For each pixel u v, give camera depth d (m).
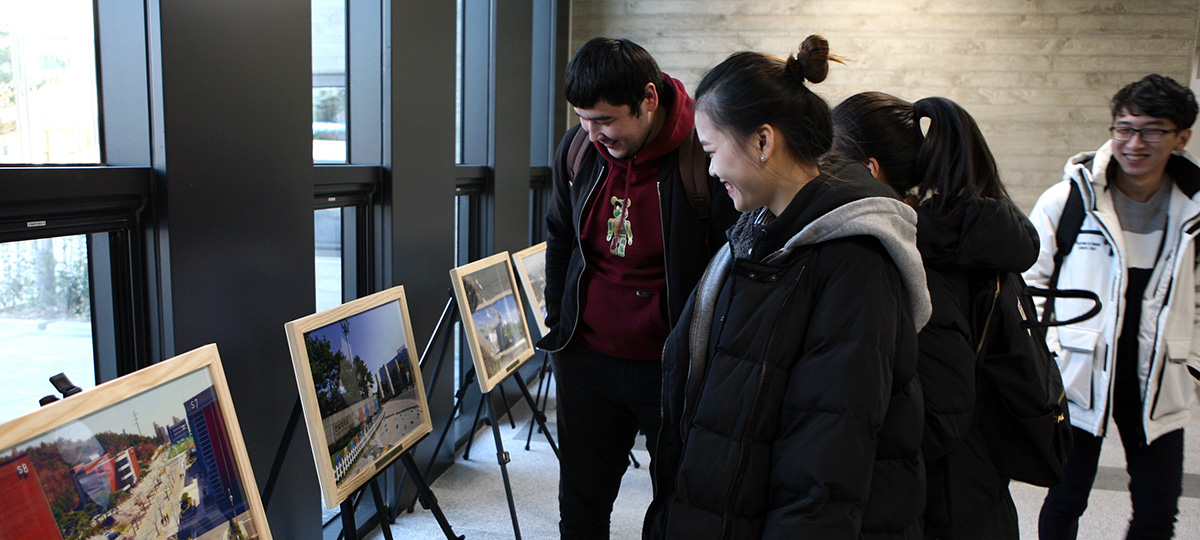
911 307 1.13
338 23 2.73
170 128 1.69
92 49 1.67
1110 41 5.38
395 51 2.75
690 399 1.21
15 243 1.48
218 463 1.39
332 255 2.80
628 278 1.90
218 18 1.82
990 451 1.42
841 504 0.97
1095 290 2.03
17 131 1.50
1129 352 2.01
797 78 1.08
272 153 2.06
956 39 5.56
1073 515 2.13
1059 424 1.41
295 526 2.27
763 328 1.06
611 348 1.94
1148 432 1.98
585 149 1.98
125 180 1.62
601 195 1.92
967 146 1.33
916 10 5.57
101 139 1.71
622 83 1.66
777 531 0.98
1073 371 2.06
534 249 3.65
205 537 1.33
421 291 3.09
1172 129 1.84
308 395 1.73
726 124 1.07
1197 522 2.96
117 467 1.19
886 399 1.01
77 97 1.64
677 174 1.78
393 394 2.11
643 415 1.96
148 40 1.66
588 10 5.93
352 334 1.96
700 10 5.82
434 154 3.14
